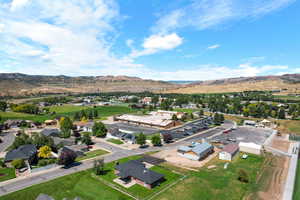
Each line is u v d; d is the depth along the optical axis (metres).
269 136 93.25
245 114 146.88
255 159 63.31
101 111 173.75
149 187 44.62
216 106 171.62
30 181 47.62
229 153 62.22
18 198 40.25
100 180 48.50
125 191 43.34
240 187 45.00
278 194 42.34
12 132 103.19
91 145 79.38
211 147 69.88
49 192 42.72
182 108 195.75
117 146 78.25
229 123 125.56
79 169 55.28
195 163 60.22
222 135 95.00
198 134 97.44
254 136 92.81
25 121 118.38
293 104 165.38
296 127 109.75
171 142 84.12
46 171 53.84
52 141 73.38
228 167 56.56
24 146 66.25
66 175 51.16
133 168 50.88
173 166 57.75
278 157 65.50
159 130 106.38
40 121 128.25
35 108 157.88
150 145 79.69
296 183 47.50
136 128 111.56
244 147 71.38
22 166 54.72
